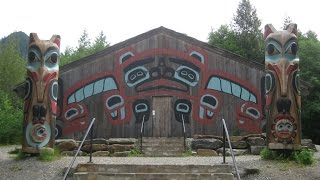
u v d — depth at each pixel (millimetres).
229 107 18859
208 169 10008
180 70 19219
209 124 18766
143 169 10000
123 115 18953
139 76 19234
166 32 19516
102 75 19266
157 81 19141
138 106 19016
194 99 18969
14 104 30375
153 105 18984
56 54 12844
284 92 11500
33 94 12336
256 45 42312
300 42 33969
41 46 12648
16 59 35469
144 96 19062
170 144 16547
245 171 10055
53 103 12531
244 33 43344
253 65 19141
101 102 19078
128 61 19359
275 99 11617
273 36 12016
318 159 11648
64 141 15672
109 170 10070
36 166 10992
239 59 19172
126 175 9570
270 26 12352
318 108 28281
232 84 19031
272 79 11781
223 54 19250
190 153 15352
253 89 18953
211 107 18875
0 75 34031
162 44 19438
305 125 30203
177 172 9953
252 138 16016
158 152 15422
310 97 29344
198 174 9531
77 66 19359
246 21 44219
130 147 15922
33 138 12016
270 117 11625
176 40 19438
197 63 19250
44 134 12117
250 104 18844
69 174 10117
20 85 18703
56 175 10211
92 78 19250
